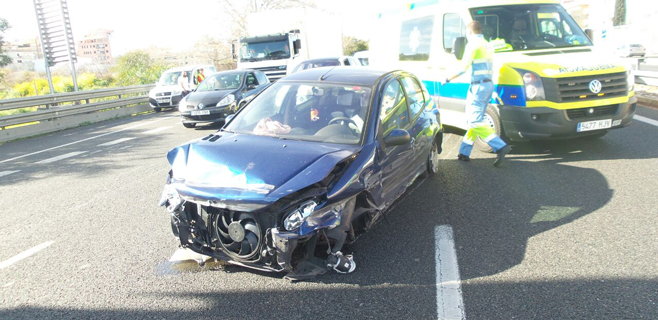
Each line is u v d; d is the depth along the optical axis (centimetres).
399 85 538
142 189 668
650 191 538
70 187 703
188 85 1928
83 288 376
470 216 497
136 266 412
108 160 898
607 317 305
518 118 686
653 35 2808
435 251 415
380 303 334
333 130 433
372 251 421
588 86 658
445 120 851
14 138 1291
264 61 1888
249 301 344
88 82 2947
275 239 336
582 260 386
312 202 343
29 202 633
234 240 358
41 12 1934
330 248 366
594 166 653
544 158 713
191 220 383
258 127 458
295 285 365
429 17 888
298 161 369
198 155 397
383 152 432
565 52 720
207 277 385
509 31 768
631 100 686
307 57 1986
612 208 495
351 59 1747
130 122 1568
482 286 352
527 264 384
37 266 422
